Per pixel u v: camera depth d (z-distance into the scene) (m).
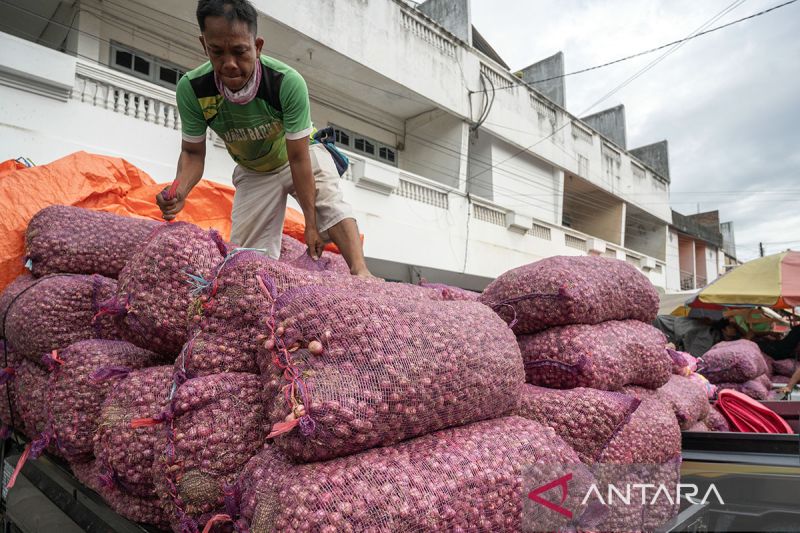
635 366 2.03
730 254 33.69
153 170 6.23
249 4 1.87
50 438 1.63
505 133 12.50
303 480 1.00
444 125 11.74
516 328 2.10
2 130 5.14
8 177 3.21
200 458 1.15
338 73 9.83
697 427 2.72
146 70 8.05
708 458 1.79
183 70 8.50
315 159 2.49
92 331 1.97
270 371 1.16
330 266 2.80
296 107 2.14
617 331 2.05
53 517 1.77
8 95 5.22
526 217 12.30
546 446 1.33
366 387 1.06
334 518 0.93
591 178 15.61
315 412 1.00
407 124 12.17
